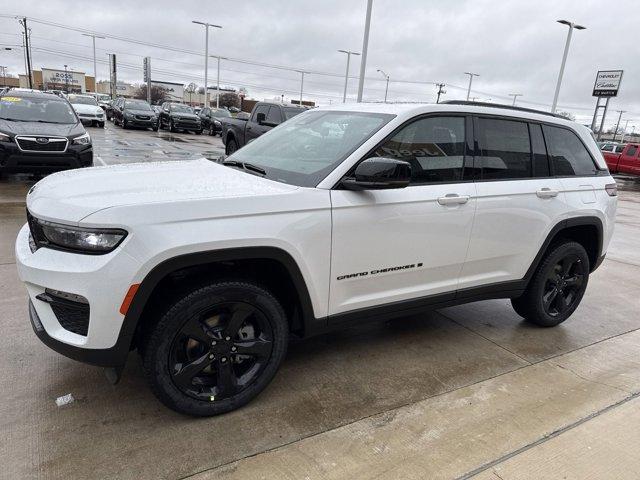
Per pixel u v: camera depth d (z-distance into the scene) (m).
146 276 2.39
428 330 4.20
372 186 2.85
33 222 2.60
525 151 3.88
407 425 2.84
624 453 2.70
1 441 2.48
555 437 2.80
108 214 2.35
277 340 2.90
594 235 4.46
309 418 2.85
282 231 2.69
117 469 2.35
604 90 36.81
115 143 18.94
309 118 3.85
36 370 3.12
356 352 3.71
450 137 3.44
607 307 5.10
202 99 97.25
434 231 3.31
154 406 2.85
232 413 2.85
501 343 4.04
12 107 9.30
